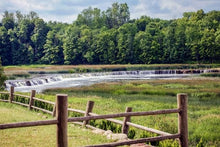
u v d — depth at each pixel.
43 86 40.53
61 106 4.37
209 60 105.19
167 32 109.50
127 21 159.62
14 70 77.31
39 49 116.69
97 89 32.16
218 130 13.45
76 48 107.56
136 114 5.26
